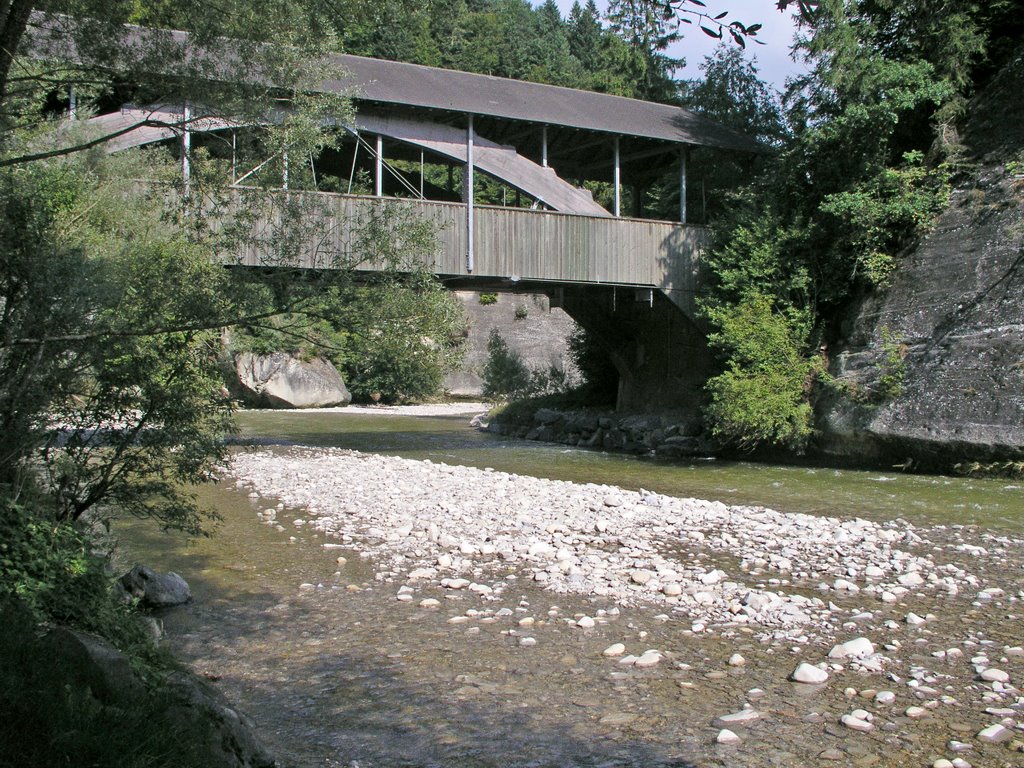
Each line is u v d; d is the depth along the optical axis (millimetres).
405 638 6695
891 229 20000
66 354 6629
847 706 5414
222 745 4035
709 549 9922
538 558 9312
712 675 5941
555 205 20375
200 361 7695
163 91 8438
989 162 19078
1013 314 16516
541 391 31609
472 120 19141
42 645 3910
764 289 20172
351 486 14562
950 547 10312
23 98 9977
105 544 8203
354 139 20031
